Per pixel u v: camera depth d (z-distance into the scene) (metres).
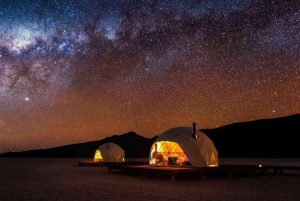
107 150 32.59
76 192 12.01
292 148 79.94
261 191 11.91
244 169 18.19
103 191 12.15
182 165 18.86
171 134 19.80
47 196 11.13
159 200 9.85
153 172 16.89
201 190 12.18
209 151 18.97
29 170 25.75
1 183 15.67
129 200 9.94
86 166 30.42
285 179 16.67
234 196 10.62
